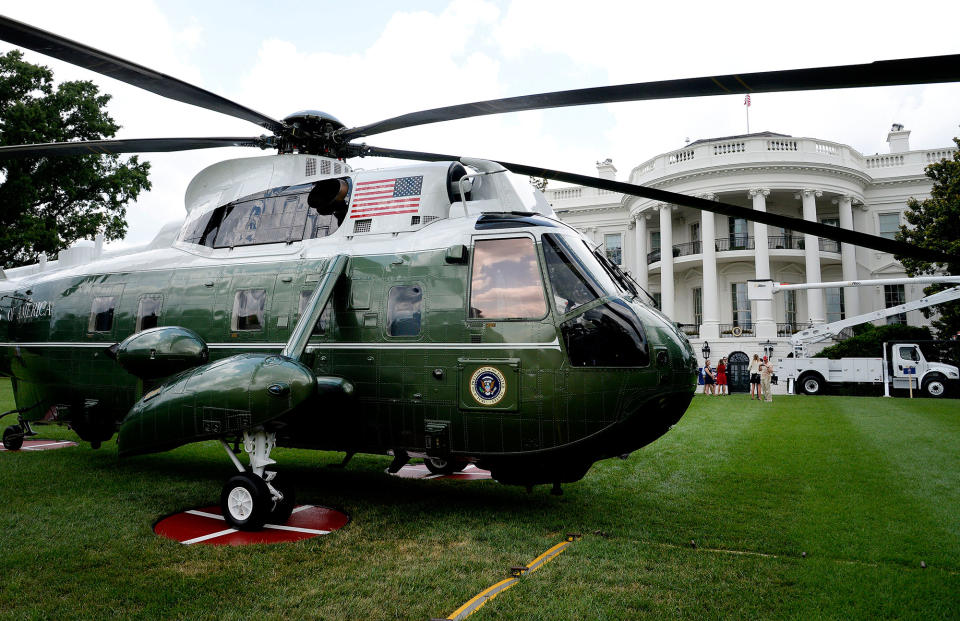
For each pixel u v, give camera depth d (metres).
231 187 7.34
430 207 6.18
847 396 22.62
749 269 31.61
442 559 4.41
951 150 31.48
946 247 25.98
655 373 5.07
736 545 4.80
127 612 3.49
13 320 8.45
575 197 38.09
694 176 30.42
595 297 5.29
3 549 4.50
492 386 5.31
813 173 29.69
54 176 30.77
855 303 30.11
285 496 5.38
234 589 3.82
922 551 4.68
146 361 5.90
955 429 11.84
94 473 7.35
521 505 6.10
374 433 5.82
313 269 6.26
